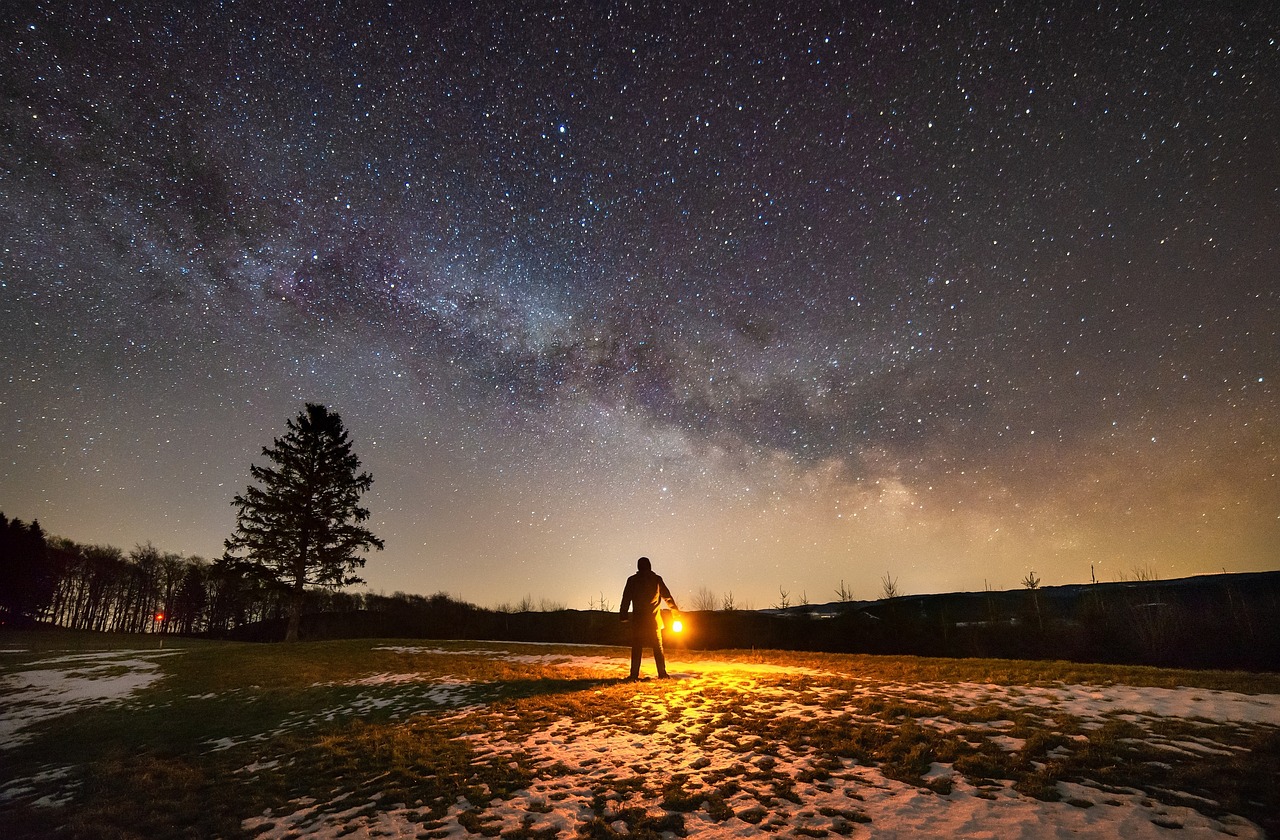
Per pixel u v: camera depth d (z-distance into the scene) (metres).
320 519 36.22
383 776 6.71
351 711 10.84
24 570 56.03
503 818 5.30
